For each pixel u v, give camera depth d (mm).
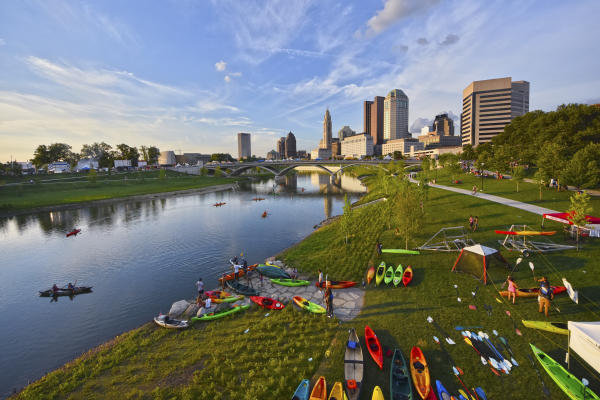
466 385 12016
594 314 15406
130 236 50406
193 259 37125
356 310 19516
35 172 151375
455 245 27547
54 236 51812
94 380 14898
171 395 13188
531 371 12461
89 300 27094
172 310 22500
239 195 103500
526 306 17000
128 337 19094
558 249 23094
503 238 27719
